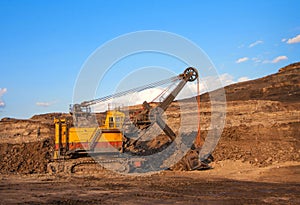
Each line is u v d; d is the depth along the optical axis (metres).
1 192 18.09
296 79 84.06
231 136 37.66
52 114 48.91
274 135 38.19
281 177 22.48
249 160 29.00
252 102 47.03
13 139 38.00
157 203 15.25
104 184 20.45
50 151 32.62
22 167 28.92
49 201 15.89
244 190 18.28
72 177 23.27
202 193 17.47
